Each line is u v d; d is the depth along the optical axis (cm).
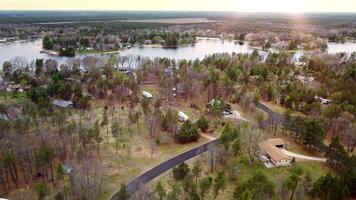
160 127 9694
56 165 7362
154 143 8750
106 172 7169
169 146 8706
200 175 7062
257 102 11850
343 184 6278
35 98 11662
